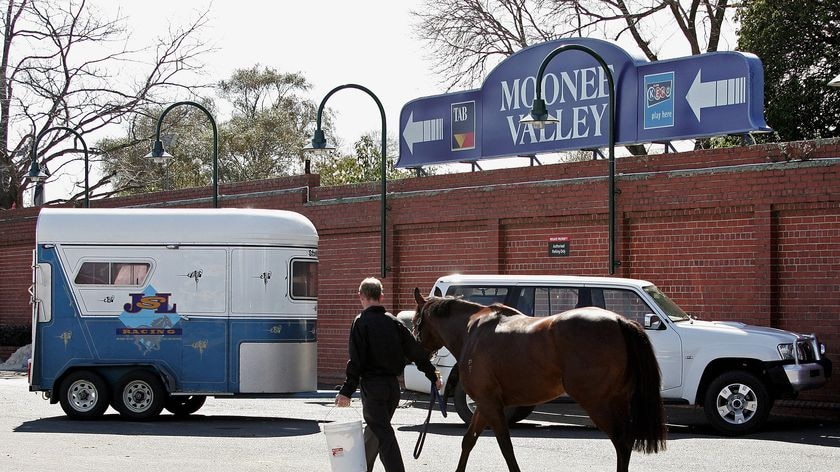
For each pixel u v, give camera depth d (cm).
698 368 1658
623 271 2175
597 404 1075
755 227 1984
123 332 1900
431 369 1111
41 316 1909
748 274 1995
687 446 1509
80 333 1902
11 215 3909
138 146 5381
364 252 2739
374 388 1087
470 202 2453
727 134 2114
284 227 1936
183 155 6066
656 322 1666
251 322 1909
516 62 2494
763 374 1656
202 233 1911
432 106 2675
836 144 1889
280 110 6862
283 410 2114
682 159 2105
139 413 1889
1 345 3716
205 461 1366
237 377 1902
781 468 1309
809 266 1922
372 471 1209
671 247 2116
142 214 1923
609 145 2086
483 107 2558
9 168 4869
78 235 1909
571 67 2383
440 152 2648
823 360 1695
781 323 1959
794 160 1933
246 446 1521
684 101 2180
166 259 1909
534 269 2344
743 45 3244
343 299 2789
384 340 1088
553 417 1922
